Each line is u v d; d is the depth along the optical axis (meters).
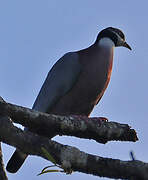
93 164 4.99
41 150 5.07
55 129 5.72
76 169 5.03
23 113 5.55
